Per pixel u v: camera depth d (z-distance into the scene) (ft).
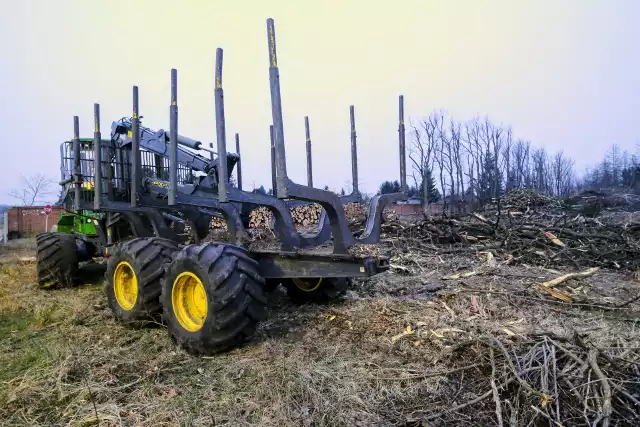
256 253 11.34
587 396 6.54
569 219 26.32
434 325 10.05
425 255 20.45
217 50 9.65
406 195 12.77
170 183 12.02
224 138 9.67
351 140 13.78
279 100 8.59
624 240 19.35
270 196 10.92
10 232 71.77
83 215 20.24
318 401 7.14
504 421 6.40
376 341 9.59
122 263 12.51
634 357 7.89
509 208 33.32
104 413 7.14
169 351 9.98
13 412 7.37
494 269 16.39
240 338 9.46
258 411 7.02
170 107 12.09
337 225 10.06
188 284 10.27
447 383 7.55
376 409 6.93
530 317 10.72
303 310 12.90
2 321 13.43
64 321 13.04
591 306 11.61
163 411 7.15
